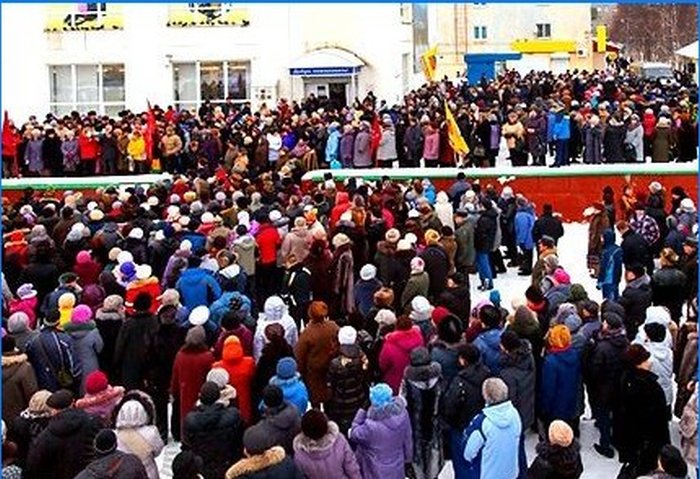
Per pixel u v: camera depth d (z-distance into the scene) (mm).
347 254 13758
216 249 13648
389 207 16859
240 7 40281
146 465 7777
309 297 13484
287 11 40250
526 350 9484
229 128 27953
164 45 40500
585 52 80438
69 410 7727
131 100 40781
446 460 10133
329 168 26109
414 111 30031
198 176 23891
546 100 32094
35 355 9953
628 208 18594
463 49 81812
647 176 22766
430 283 13336
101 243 14062
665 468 7215
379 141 25734
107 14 40812
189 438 8055
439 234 14883
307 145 26344
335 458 7664
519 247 18297
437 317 10523
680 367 10359
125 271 12258
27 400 9320
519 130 25891
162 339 10469
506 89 37281
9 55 40656
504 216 18422
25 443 7902
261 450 7184
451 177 23109
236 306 11164
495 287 17312
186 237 14078
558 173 22938
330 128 26422
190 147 27359
